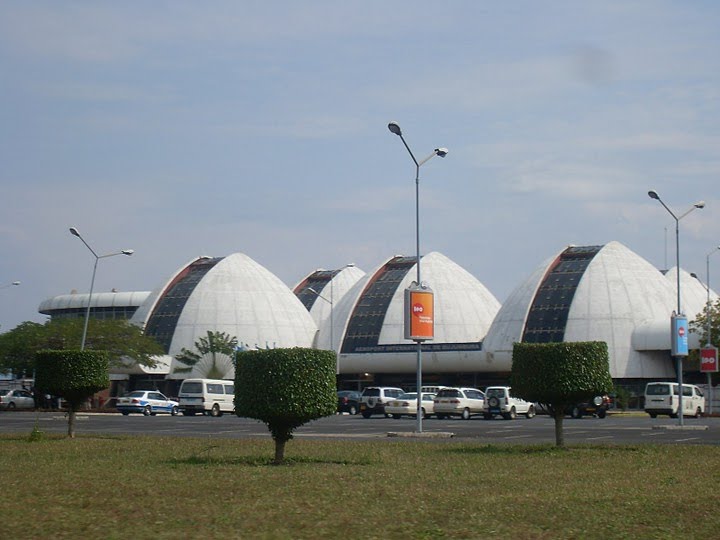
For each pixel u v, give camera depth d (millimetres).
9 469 23203
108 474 22047
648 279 95062
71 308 139750
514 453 28875
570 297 93812
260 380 24594
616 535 14828
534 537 14594
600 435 41062
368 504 17547
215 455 27703
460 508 17203
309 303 126625
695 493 19375
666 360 91375
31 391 85750
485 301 110125
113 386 100938
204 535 14438
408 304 41375
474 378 100625
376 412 65688
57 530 14680
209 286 106375
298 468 23797
